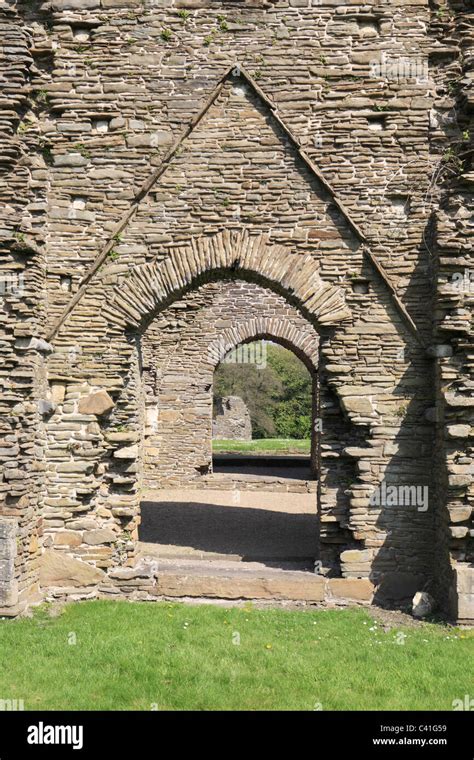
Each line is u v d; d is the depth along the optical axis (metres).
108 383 8.85
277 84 8.84
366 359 8.70
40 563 8.65
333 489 8.84
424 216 8.69
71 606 8.26
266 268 8.80
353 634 7.41
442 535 8.13
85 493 8.73
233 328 18.09
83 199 8.93
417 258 8.68
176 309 17.97
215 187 8.84
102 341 8.88
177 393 18.05
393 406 8.62
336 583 8.50
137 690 5.96
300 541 11.22
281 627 7.58
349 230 8.77
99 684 6.08
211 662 6.57
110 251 8.87
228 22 8.88
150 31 8.90
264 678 6.25
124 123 8.88
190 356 18.06
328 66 8.80
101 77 8.91
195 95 8.88
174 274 8.85
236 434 31.12
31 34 8.81
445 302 8.10
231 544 10.90
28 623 7.64
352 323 8.73
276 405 45.66
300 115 8.81
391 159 8.75
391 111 8.74
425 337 8.61
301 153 8.73
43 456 8.70
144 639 7.14
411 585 8.47
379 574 8.50
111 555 8.76
